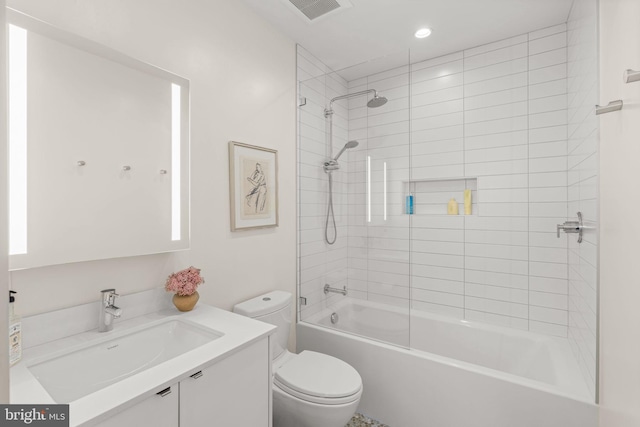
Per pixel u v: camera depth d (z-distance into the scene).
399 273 2.07
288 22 2.14
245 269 1.96
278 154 2.22
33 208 1.07
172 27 1.55
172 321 1.42
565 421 1.46
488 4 1.98
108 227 1.28
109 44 1.31
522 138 2.32
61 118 1.14
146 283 1.46
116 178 1.30
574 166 1.94
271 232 2.17
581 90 1.72
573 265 1.99
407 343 1.99
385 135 2.17
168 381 0.93
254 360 1.25
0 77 0.33
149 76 1.43
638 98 0.86
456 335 2.46
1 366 0.33
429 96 2.68
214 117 1.76
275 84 2.19
